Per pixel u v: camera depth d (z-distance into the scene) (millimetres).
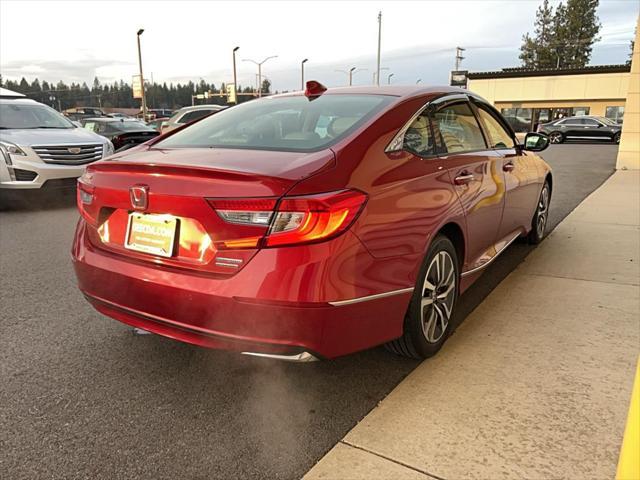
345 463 2133
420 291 2746
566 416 2396
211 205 2250
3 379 2820
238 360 3051
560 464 2090
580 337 3201
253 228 2182
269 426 2422
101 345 3238
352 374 2873
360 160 2484
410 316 2729
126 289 2527
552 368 2830
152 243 2467
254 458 2201
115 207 2607
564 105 32781
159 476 2100
